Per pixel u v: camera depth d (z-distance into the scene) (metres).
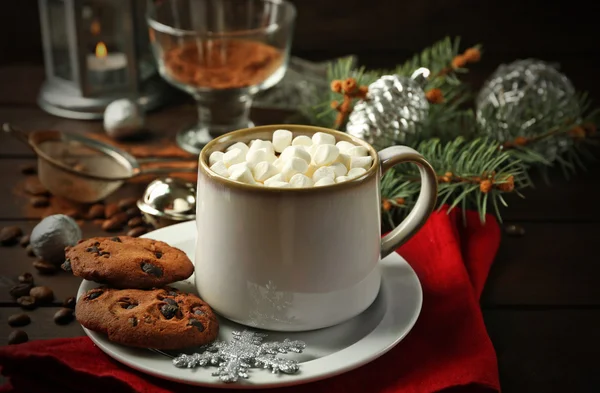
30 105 0.84
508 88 0.74
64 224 0.58
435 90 0.65
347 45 1.04
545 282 0.59
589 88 0.90
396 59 1.00
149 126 0.81
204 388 0.45
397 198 0.62
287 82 0.84
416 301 0.50
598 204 0.69
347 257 0.47
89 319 0.46
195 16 0.83
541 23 1.03
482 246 0.60
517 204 0.69
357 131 0.63
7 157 0.74
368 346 0.46
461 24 1.03
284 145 0.50
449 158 0.63
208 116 0.79
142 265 0.49
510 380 0.50
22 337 0.51
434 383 0.46
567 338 0.53
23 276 0.57
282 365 0.44
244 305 0.48
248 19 0.83
